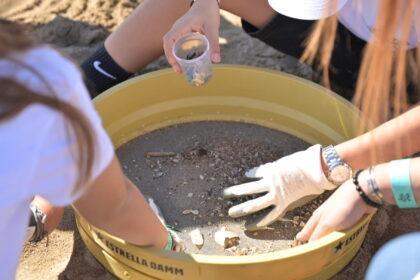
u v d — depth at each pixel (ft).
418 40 5.25
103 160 3.68
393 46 4.73
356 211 5.12
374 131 5.44
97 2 8.46
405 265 4.44
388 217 6.20
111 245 5.18
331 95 6.37
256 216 6.07
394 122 5.37
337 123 6.43
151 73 6.64
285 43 6.81
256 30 6.77
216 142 6.85
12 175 3.35
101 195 4.18
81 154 3.45
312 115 6.67
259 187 5.91
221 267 4.83
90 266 5.72
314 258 5.05
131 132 6.82
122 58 6.76
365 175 5.08
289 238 5.92
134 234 4.75
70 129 3.34
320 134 6.66
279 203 5.84
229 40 8.11
